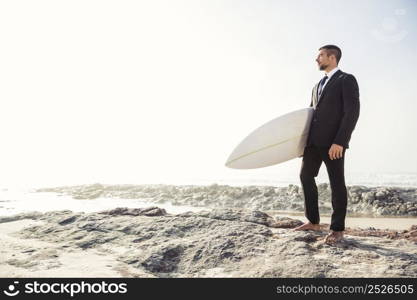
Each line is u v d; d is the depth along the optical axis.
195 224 3.28
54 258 2.55
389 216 6.89
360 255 2.45
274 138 3.31
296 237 2.84
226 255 2.52
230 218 3.64
